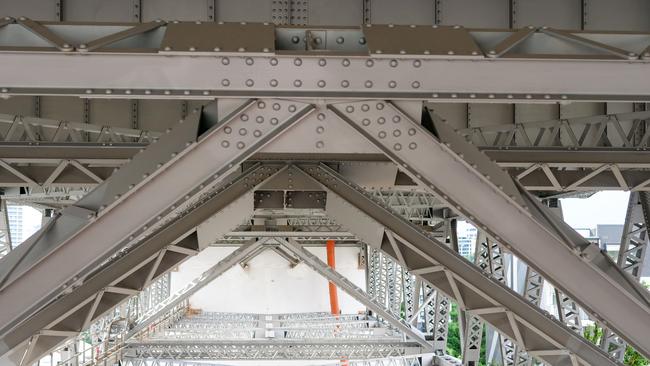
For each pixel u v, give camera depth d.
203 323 30.31
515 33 3.86
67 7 7.78
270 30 3.85
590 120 8.54
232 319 31.95
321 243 34.06
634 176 9.66
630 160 8.34
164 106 8.82
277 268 34.69
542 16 8.13
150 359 21.97
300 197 8.03
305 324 29.75
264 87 3.69
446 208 21.55
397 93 3.73
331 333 26.88
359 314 33.31
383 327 28.25
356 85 3.72
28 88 3.54
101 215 3.89
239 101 3.77
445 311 22.02
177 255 7.04
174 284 33.53
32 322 5.98
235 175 7.93
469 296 6.63
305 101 3.80
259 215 18.70
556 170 9.66
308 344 22.12
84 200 4.03
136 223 3.93
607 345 13.82
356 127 3.84
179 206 3.94
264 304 34.47
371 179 8.09
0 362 5.67
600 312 4.08
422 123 4.11
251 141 3.83
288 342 22.11
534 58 3.69
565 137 9.07
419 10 8.03
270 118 3.81
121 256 6.49
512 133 8.66
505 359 18.25
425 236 6.70
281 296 34.53
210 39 3.69
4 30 3.66
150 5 7.88
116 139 9.05
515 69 3.71
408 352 22.05
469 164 3.89
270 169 7.44
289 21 7.95
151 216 3.91
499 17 8.12
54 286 3.91
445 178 3.94
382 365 25.22
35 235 3.99
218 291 34.56
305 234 18.52
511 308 6.37
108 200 3.88
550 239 4.00
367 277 32.91
